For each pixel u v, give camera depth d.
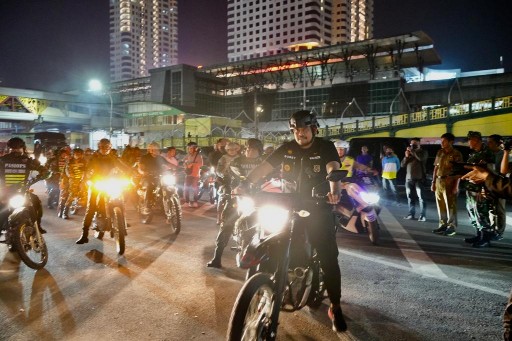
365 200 7.66
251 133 57.72
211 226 9.49
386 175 13.33
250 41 151.62
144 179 9.80
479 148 7.73
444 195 8.55
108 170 7.23
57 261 6.44
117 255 6.82
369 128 40.00
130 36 184.62
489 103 32.66
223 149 11.51
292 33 142.38
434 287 5.37
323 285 4.20
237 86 87.31
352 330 4.12
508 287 5.38
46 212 11.88
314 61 77.19
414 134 37.00
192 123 56.19
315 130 3.79
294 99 75.94
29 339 3.90
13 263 6.34
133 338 3.92
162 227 9.37
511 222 9.72
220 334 4.01
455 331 4.11
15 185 5.89
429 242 7.98
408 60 74.31
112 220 7.05
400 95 65.75
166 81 84.62
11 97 65.38
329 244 3.82
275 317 3.35
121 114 71.62
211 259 6.59
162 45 198.88
